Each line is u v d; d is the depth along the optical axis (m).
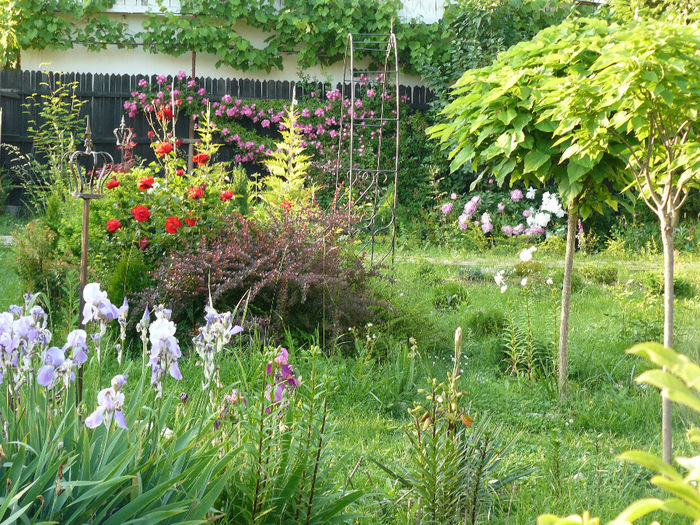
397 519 2.82
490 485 3.02
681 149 3.24
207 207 6.91
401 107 14.20
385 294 6.66
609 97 3.11
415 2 14.65
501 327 6.77
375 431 4.22
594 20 4.45
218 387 2.84
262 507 2.37
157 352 2.38
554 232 13.56
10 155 13.82
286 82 14.59
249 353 5.20
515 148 4.52
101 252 6.62
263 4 14.23
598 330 6.67
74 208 7.14
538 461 3.79
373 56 14.51
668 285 3.30
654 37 2.94
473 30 13.91
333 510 2.43
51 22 13.90
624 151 4.12
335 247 6.25
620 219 13.38
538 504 3.12
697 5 8.04
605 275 9.67
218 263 5.88
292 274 5.73
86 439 1.99
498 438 3.30
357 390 4.83
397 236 12.86
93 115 14.22
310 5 14.45
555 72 4.43
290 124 10.69
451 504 2.73
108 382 4.32
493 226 13.44
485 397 4.88
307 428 2.54
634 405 4.74
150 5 14.18
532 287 8.52
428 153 14.25
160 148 8.00
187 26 14.00
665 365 0.77
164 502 2.10
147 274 6.05
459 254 11.79
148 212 6.42
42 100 14.07
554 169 4.68
